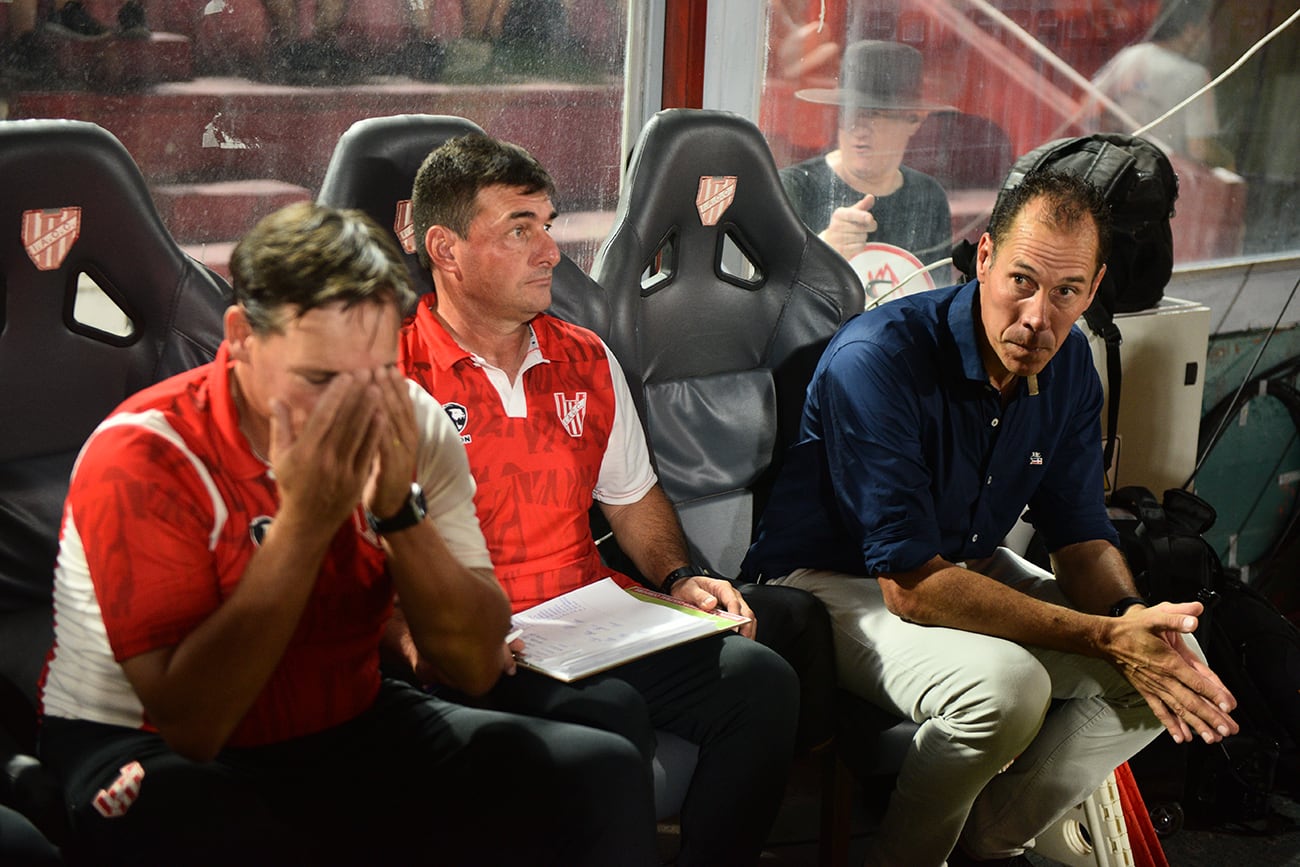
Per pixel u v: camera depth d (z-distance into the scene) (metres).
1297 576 3.35
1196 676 1.69
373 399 1.15
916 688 1.76
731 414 2.10
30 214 1.45
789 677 1.63
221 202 1.96
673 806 1.59
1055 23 2.75
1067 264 1.71
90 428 1.54
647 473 1.86
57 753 1.25
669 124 1.95
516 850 1.33
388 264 1.17
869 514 1.83
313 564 1.18
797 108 2.49
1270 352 3.28
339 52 2.00
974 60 2.66
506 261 1.63
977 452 1.91
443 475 1.41
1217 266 3.13
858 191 2.61
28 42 1.75
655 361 2.03
